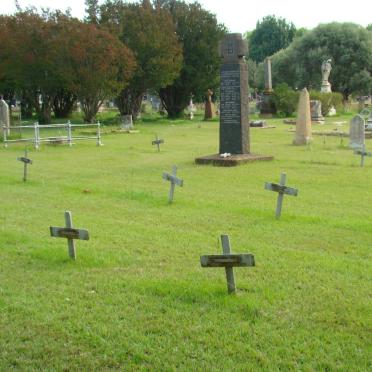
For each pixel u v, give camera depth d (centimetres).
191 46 4831
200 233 895
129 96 4528
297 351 486
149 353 489
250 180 1448
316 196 1214
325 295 612
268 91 5094
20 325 547
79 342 511
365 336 512
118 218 1011
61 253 775
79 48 3694
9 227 937
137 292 628
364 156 1847
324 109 5038
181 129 3647
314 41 6506
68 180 1477
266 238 858
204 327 534
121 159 1977
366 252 780
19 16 3941
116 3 4366
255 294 616
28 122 4219
